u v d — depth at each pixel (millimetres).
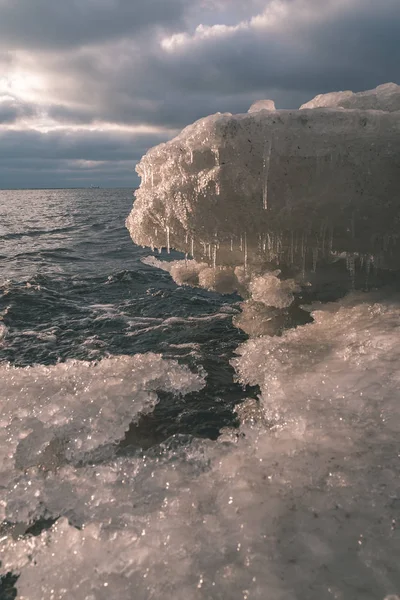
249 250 4516
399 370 2418
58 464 1958
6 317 4312
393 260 4129
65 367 2984
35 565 1421
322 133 3572
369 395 2205
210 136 3693
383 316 3398
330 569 1253
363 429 1924
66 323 4137
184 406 2422
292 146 3596
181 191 3955
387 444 1793
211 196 3873
